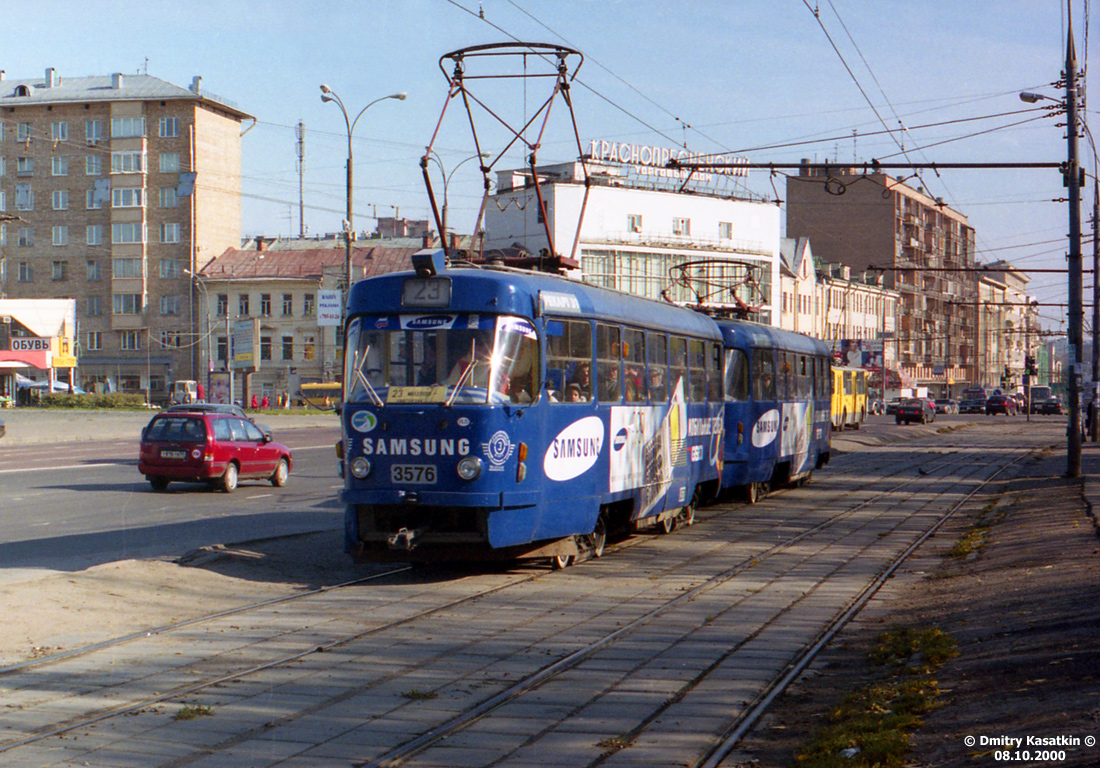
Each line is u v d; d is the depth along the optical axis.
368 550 12.48
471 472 11.95
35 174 88.19
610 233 75.25
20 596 10.61
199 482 24.12
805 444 26.61
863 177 25.50
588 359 14.04
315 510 20.16
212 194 88.12
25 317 73.06
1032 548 14.48
